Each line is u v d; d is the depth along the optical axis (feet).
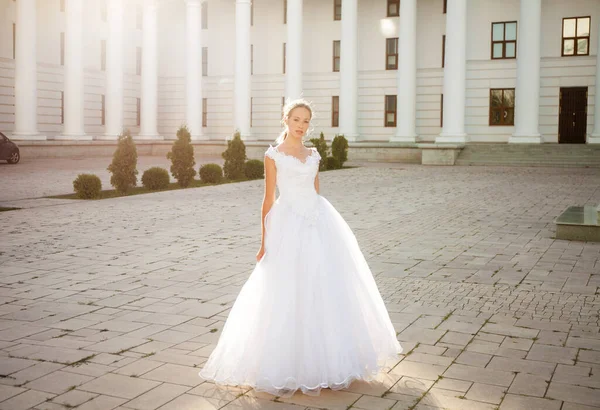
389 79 126.00
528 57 100.53
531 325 18.15
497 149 100.73
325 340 13.29
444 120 105.09
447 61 104.22
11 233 34.63
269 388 13.14
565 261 27.14
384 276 24.41
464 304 20.42
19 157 96.27
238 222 38.88
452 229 36.17
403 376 14.34
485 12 116.98
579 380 14.05
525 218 40.70
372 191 58.13
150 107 133.28
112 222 38.86
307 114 14.44
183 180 62.64
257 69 136.98
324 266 13.67
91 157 114.62
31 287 22.59
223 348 13.85
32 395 13.23
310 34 131.44
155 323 18.30
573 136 112.88
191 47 129.29
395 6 124.77
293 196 14.26
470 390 13.52
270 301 13.48
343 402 12.98
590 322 18.44
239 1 122.83
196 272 25.08
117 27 126.00
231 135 140.87
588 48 110.63
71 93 116.78
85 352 15.84
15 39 113.80
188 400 13.05
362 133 129.08
